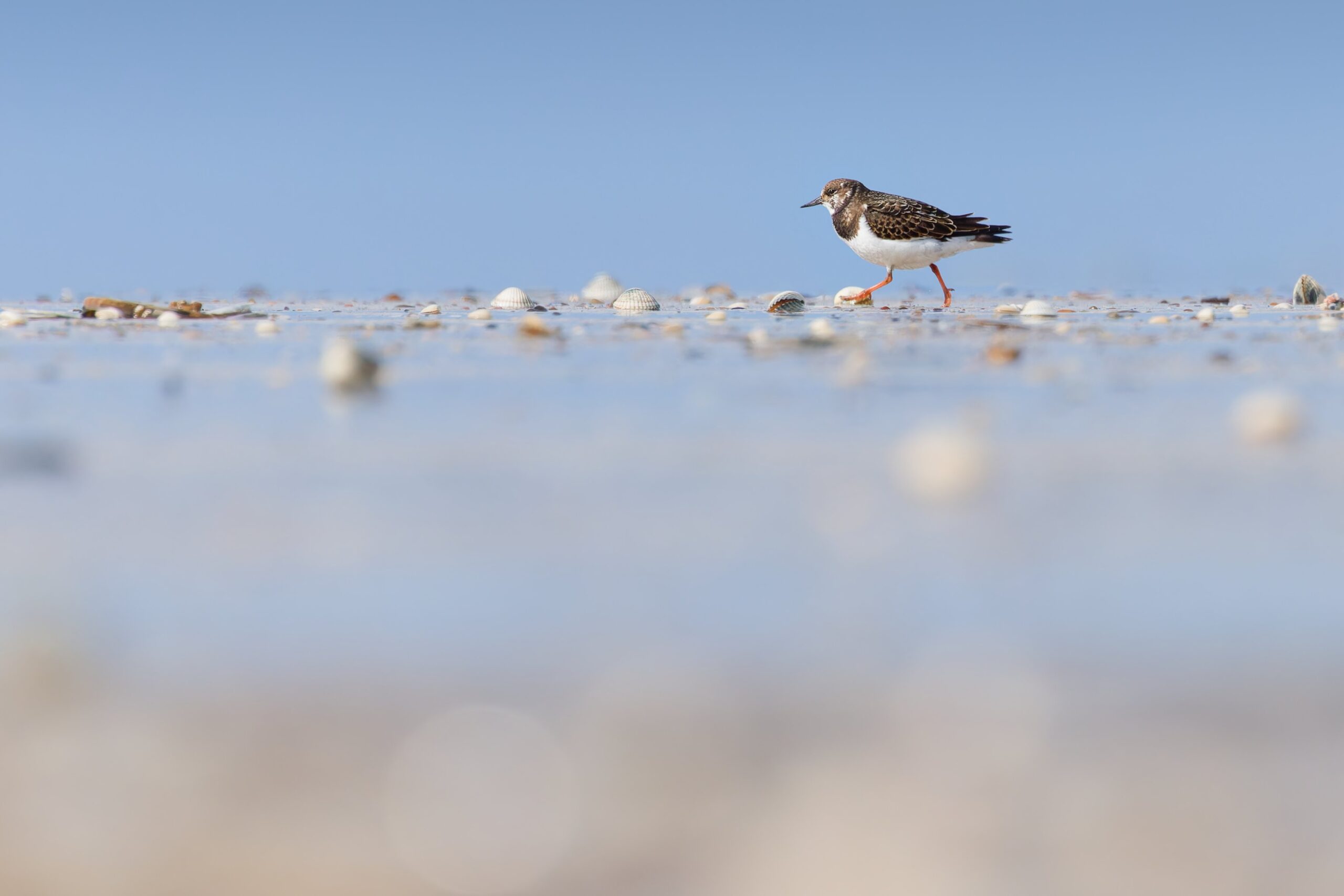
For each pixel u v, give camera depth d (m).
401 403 8.33
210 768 2.46
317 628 3.30
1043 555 4.05
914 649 3.12
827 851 2.24
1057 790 2.39
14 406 8.09
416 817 2.32
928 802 2.32
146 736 2.59
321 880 2.16
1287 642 3.14
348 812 2.35
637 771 2.48
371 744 2.57
